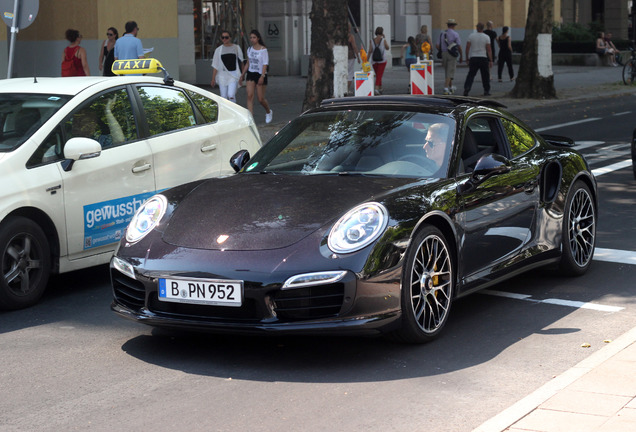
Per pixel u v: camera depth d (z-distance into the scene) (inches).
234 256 205.9
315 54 735.1
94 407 185.9
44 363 215.3
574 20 2075.5
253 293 201.3
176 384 198.5
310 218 212.8
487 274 244.7
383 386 194.4
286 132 265.6
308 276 200.5
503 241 251.6
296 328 201.3
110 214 285.1
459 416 177.0
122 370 208.8
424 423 173.8
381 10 1407.5
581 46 1605.6
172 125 313.0
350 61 885.8
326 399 187.5
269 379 200.4
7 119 278.5
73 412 183.3
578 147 609.3
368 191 222.7
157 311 213.9
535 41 969.5
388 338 220.2
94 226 280.5
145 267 213.0
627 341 211.5
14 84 299.0
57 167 271.0
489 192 244.5
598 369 191.0
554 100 956.6
